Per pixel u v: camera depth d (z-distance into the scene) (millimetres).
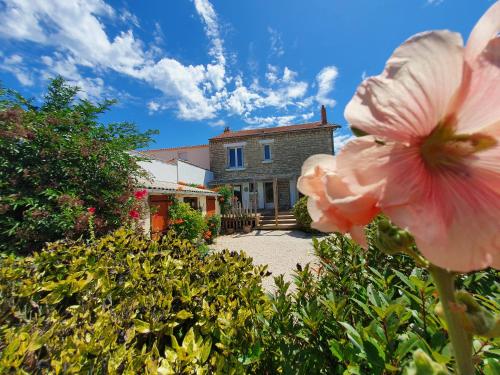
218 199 13180
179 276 2307
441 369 455
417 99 409
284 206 15273
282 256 6938
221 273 2396
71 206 4305
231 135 16969
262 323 1521
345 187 420
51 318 1600
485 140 420
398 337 971
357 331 1025
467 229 385
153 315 1767
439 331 951
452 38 391
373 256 2043
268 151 15773
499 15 413
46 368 1225
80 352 1160
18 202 3996
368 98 422
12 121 4211
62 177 4695
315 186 495
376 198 406
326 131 14719
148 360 1147
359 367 959
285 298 1567
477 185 410
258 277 2211
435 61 398
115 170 5309
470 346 462
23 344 1196
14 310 1787
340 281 1701
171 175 11289
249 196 15742
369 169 414
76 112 5230
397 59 417
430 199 400
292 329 1366
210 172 15734
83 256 2682
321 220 502
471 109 420
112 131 5707
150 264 2561
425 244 375
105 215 4898
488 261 379
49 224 4039
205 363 1315
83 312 1744
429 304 1054
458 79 398
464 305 448
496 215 393
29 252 3973
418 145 429
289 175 14602
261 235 10719
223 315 1617
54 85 5621
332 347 1056
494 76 411
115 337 1321
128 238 3209
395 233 506
